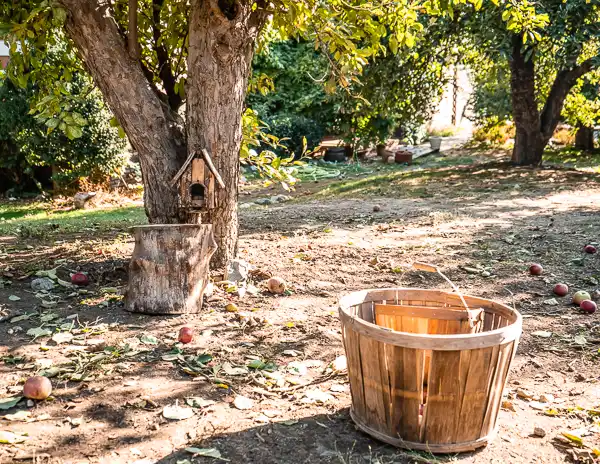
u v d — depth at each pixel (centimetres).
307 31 613
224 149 535
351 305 336
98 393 354
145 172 550
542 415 345
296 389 370
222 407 344
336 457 294
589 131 2078
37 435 308
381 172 1872
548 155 2039
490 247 731
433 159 2152
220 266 562
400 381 291
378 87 1386
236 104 534
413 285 588
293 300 534
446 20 1302
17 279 576
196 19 515
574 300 538
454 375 283
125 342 428
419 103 1592
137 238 489
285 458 294
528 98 1527
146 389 360
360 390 311
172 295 487
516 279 605
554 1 1166
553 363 420
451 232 820
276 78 2119
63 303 517
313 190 1507
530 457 298
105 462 287
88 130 1417
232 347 427
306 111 2144
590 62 1265
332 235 813
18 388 356
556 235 794
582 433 321
